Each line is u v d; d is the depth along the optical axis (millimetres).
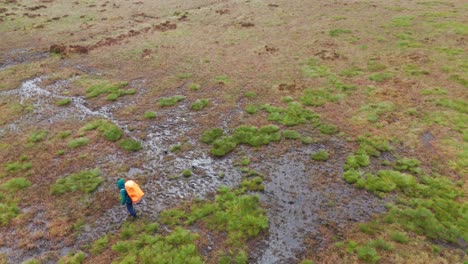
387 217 16266
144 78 32594
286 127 23984
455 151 20391
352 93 27703
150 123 25281
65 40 43594
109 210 17500
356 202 17469
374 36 39125
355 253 14641
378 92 27516
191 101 28031
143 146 22719
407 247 14766
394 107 25344
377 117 24297
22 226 16688
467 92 26641
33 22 50219
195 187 18969
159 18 51500
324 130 23172
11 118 26547
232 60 35438
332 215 16781
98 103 28453
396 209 16672
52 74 34281
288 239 15594
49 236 16062
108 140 23281
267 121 24781
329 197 17891
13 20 50844
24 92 30828
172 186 19094
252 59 35406
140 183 19312
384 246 14789
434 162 19719
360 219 16453
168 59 36531
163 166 20750
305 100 26953
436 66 31172
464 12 44625
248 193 18391
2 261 14938
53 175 20078
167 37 43031
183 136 23656
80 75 33875
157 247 15102
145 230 16109
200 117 25781
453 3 49281
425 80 28906
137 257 14742
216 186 19016
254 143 22312
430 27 40406
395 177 18672
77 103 28641
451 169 19078
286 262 14516
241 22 47000
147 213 17234
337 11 49281
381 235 15438
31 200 18250
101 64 36250
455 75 29203
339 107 25906
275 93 28531
